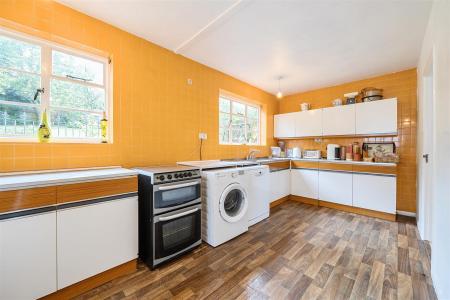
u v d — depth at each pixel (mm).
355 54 2691
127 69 2184
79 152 1856
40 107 1733
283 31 2162
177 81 2676
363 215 3156
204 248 2148
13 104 1607
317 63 2986
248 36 2262
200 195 2180
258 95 4199
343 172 3350
